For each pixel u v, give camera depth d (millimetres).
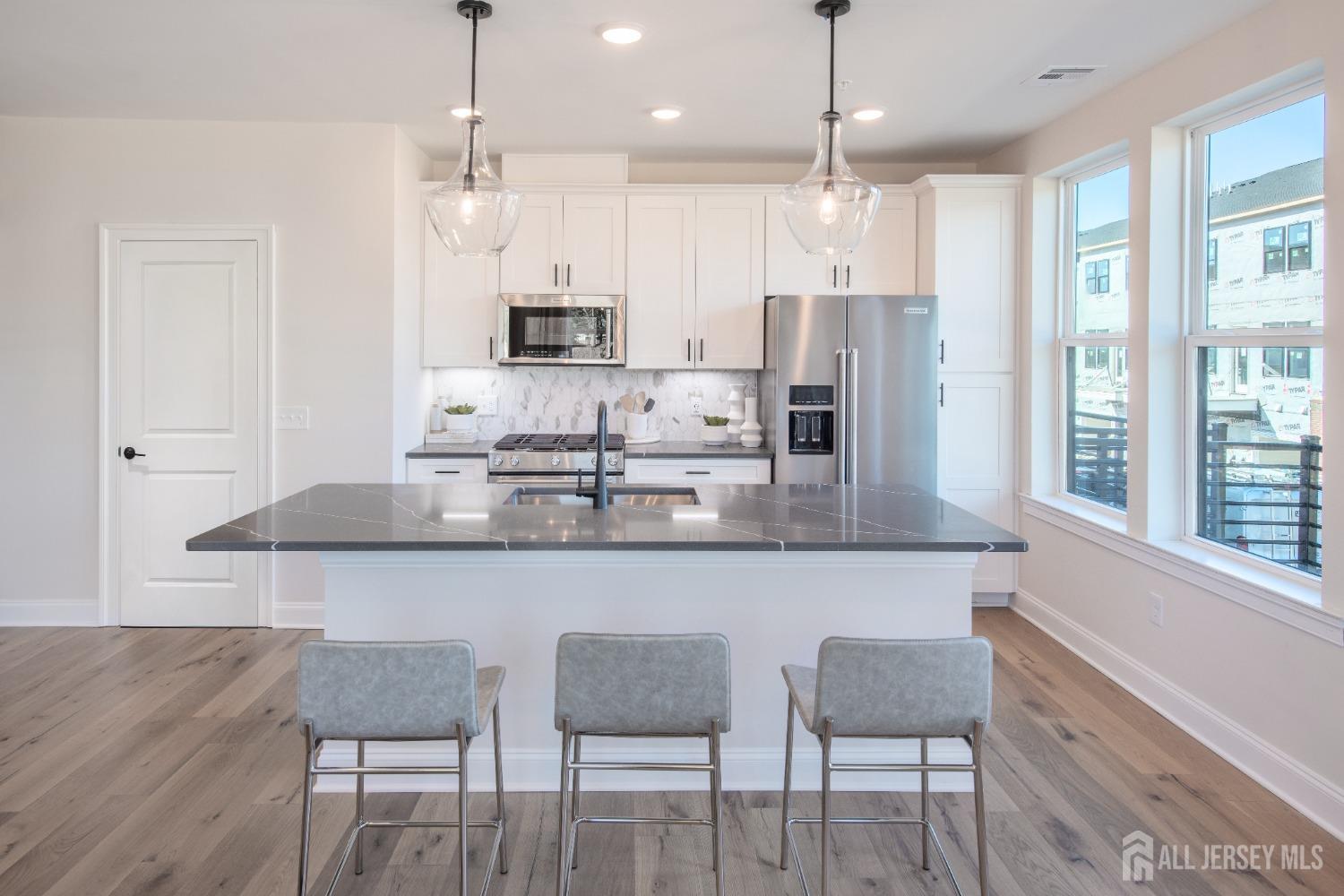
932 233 5234
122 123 4793
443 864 2689
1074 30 3457
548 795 3117
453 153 5469
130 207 4816
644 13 3307
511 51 3705
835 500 3510
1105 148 4301
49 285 4828
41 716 3713
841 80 4066
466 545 2707
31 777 3189
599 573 3062
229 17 3367
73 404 4867
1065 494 5043
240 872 2623
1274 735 3139
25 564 4918
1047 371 5113
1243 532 3586
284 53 3752
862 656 2238
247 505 4914
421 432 5500
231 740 3496
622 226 5422
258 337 4875
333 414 4891
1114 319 4535
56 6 3277
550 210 5410
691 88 4184
